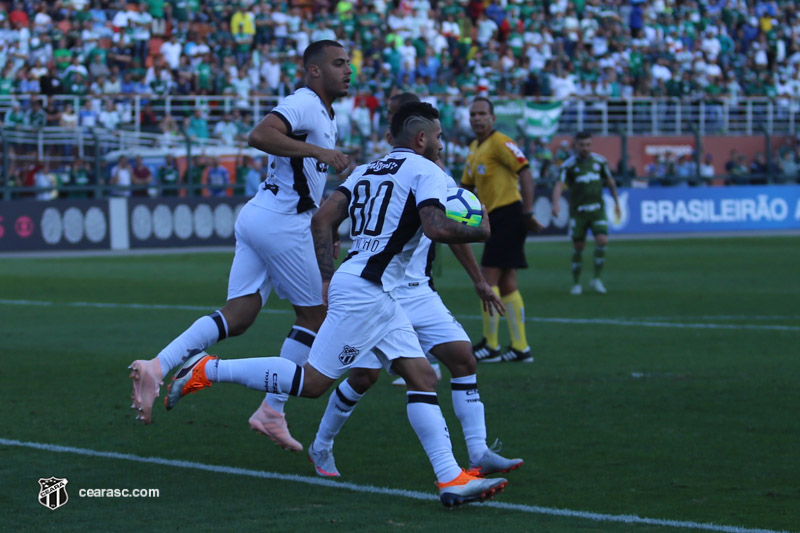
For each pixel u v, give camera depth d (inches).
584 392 918.4
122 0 3494.1
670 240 3262.8
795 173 3838.6
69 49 3334.2
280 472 653.3
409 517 551.2
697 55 4183.1
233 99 3334.2
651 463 669.3
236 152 3211.1
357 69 3555.6
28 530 529.0
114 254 2861.7
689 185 3720.5
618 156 3782.0
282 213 710.5
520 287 1905.8
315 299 725.9
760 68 4301.2
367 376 624.7
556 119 3607.3
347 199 611.5
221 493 602.9
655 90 3976.4
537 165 3494.1
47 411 840.9
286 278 717.9
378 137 3341.5
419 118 595.5
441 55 3737.7
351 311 581.6
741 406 850.8
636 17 4168.3
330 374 589.3
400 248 585.0
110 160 3093.0
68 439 741.3
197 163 3147.1
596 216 1774.1
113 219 2979.8
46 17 3371.1
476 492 561.3
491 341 1105.4
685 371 1021.8
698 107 3981.3
